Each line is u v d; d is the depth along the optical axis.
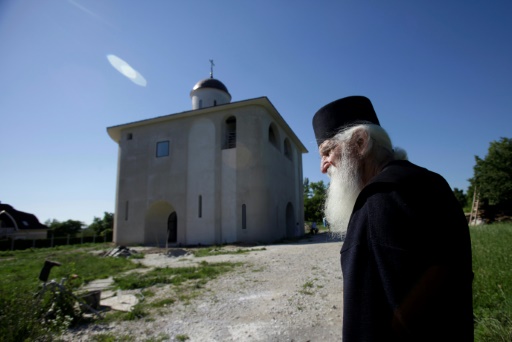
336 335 4.05
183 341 4.16
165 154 24.86
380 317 0.77
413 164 1.07
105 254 17.16
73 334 4.48
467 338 0.81
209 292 6.70
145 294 6.72
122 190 25.73
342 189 1.21
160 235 25.11
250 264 10.61
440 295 0.76
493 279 4.51
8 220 42.09
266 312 5.11
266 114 23.72
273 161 23.97
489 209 33.88
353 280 0.83
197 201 23.02
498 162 32.91
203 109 23.61
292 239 23.91
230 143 24.28
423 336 0.73
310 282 7.09
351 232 0.93
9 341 3.61
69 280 5.31
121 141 26.69
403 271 0.76
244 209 21.72
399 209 0.84
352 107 1.29
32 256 18.36
